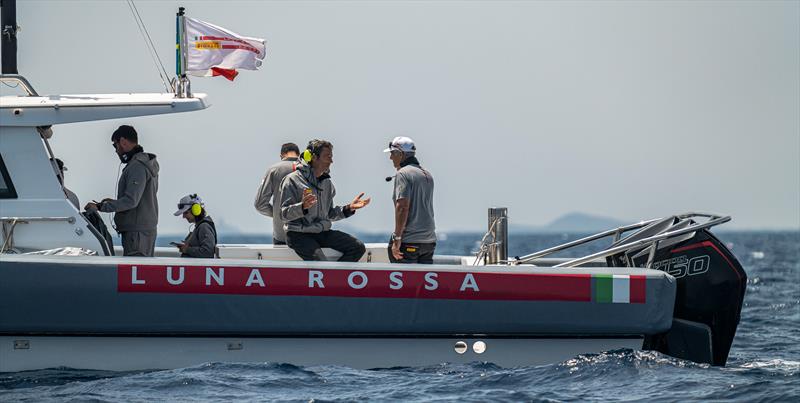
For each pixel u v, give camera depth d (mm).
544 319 27000
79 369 26047
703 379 26406
